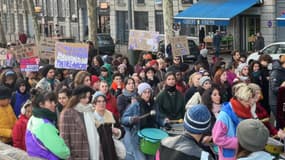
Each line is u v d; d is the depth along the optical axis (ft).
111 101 29.27
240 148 14.15
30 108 24.04
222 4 116.06
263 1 111.14
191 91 31.04
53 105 21.03
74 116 21.09
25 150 23.72
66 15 178.70
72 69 42.06
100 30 164.25
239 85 20.11
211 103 24.79
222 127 19.48
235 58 49.29
